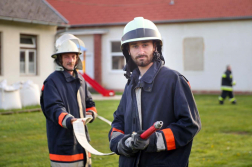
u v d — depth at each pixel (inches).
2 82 572.1
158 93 116.2
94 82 891.4
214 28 951.6
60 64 183.9
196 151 314.5
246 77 933.8
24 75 706.8
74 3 1114.1
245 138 368.5
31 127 412.2
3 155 292.4
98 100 753.0
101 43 1040.8
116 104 665.6
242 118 498.9
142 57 119.3
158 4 1035.9
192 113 113.7
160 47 125.9
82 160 178.7
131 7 1054.4
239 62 938.1
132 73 123.9
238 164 270.8
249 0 963.3
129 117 120.7
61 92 177.9
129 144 110.0
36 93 604.1
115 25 1024.9
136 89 119.6
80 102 184.2
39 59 735.1
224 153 306.7
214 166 266.2
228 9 956.0
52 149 175.9
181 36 976.3
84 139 140.9
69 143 174.4
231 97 692.1
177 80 116.1
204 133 393.4
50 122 177.2
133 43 120.4
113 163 273.1
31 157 286.2
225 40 945.5
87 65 1051.3
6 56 664.4
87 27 1048.8
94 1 1105.4
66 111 175.8
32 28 714.2
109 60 1036.5
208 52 959.6
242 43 934.4
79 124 152.7
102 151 307.3
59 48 182.1
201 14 965.2
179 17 975.0
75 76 186.9
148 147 108.2
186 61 976.3
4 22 657.6
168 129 110.6
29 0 742.5
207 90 963.3
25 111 532.4
